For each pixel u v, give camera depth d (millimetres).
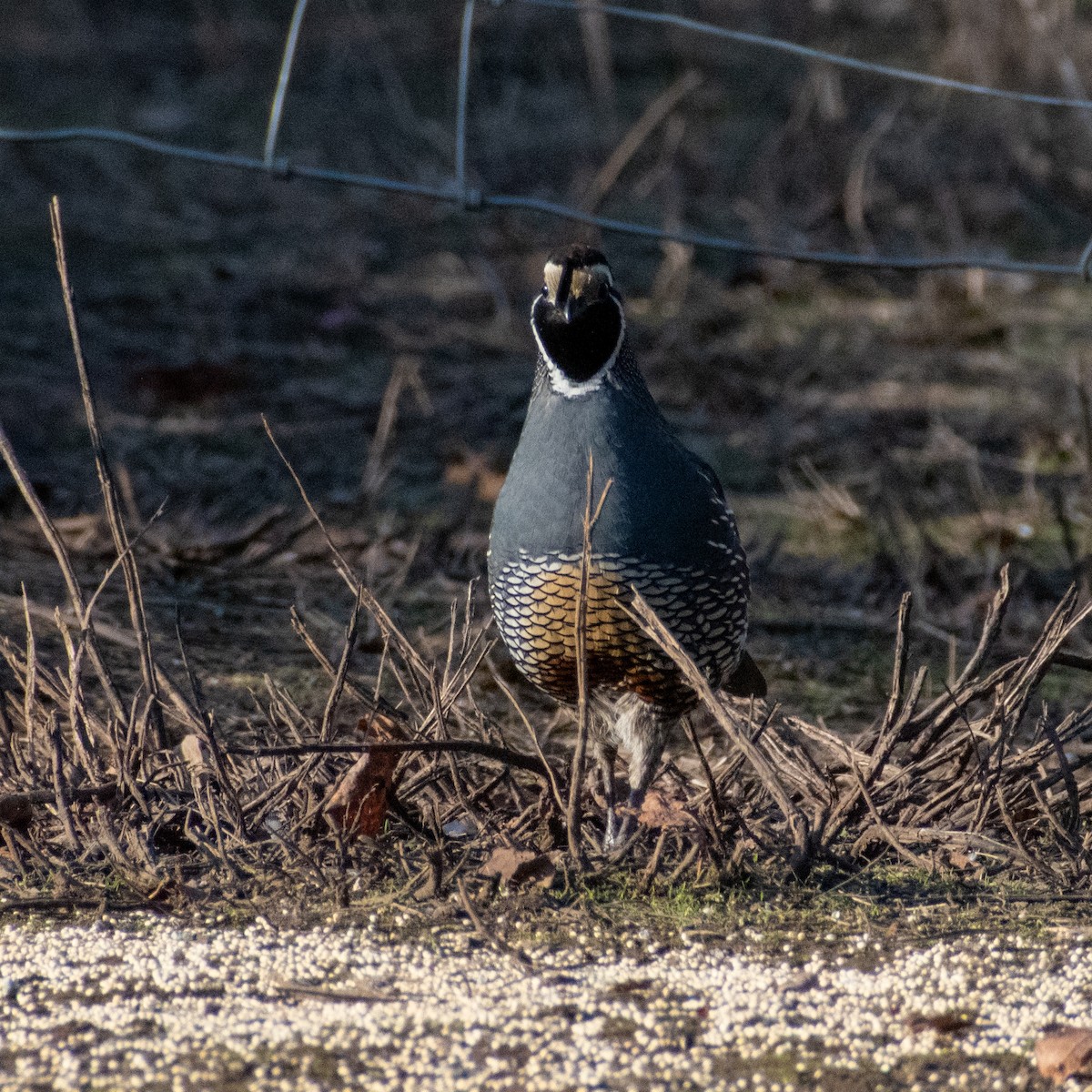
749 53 29703
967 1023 7398
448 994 7672
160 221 24141
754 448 17359
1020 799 9641
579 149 26016
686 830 9195
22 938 8141
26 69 31469
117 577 13633
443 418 17609
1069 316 21547
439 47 32125
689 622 9070
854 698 12375
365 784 8969
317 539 14711
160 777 9586
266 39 32844
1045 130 24266
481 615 13414
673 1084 6906
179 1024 7359
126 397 17891
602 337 8758
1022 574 13977
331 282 21531
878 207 24297
